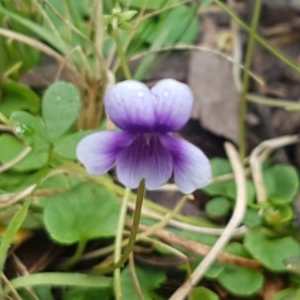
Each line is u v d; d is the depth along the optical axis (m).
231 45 0.12
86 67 0.10
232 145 0.11
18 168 0.09
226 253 0.09
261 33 0.12
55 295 0.09
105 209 0.09
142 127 0.07
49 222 0.08
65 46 0.10
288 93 0.12
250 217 0.09
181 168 0.07
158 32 0.11
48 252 0.09
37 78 0.11
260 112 0.11
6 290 0.08
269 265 0.09
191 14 0.11
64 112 0.08
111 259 0.09
